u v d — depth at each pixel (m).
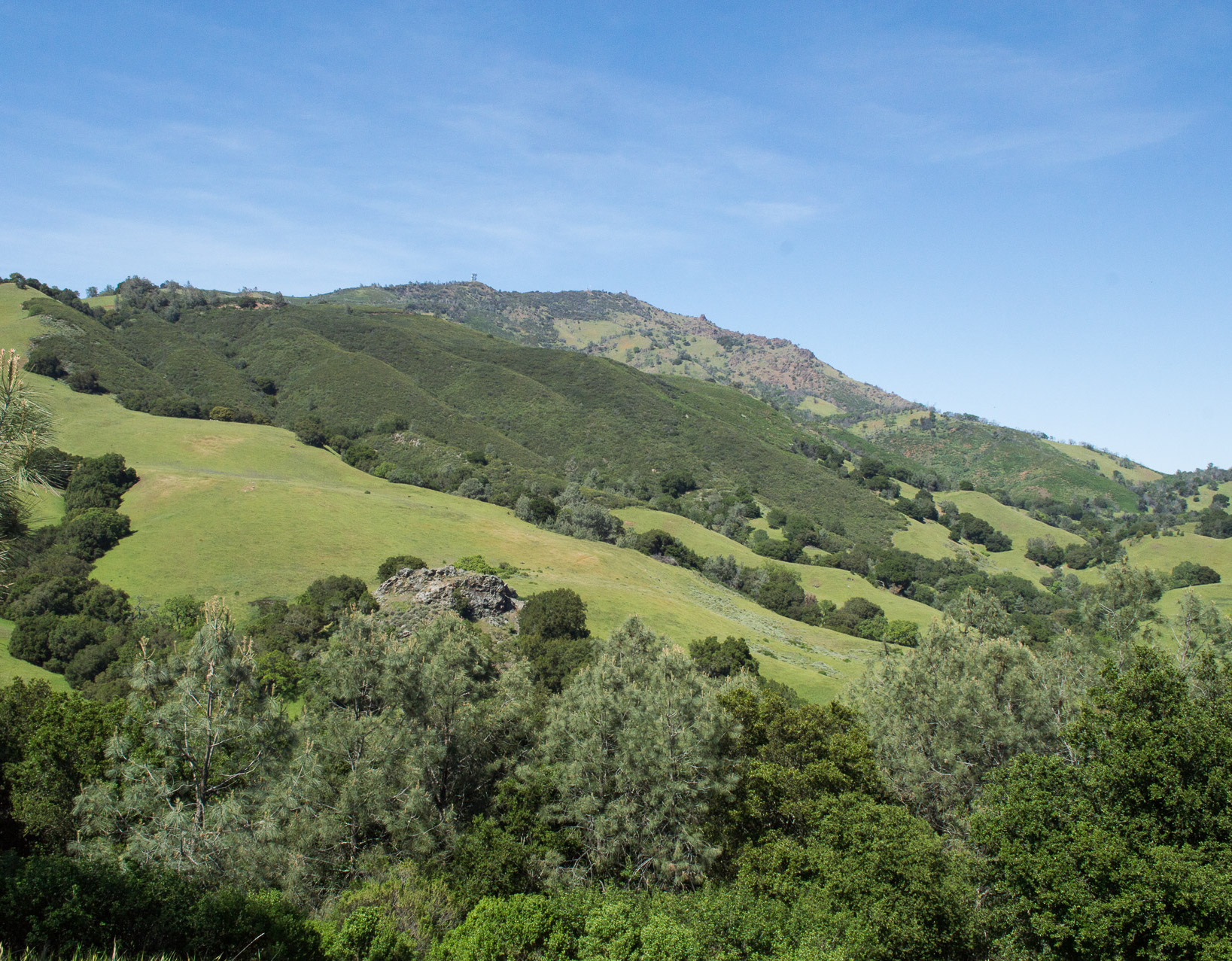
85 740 23.97
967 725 27.88
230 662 19.45
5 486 10.78
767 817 25.12
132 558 59.59
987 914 19.02
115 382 110.69
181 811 18.28
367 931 15.73
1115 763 18.48
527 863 21.14
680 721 23.50
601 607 60.56
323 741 21.33
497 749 24.20
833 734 28.34
